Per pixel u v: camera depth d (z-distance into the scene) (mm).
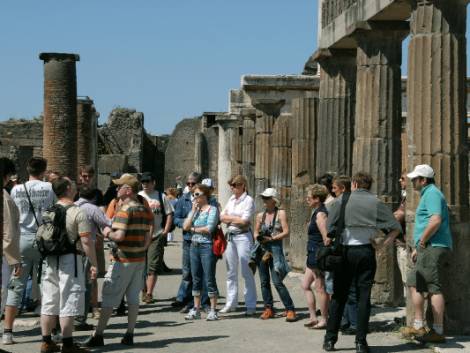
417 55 12547
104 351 11609
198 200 14531
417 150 12531
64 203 11422
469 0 12375
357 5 15953
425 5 12477
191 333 13008
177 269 22625
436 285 11586
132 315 12062
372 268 11219
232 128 43750
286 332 13039
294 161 20438
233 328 13453
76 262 11297
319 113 18531
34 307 14945
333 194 13898
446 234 11633
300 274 20109
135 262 12008
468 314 12305
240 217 14828
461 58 12492
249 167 32656
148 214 12203
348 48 17938
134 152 65500
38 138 56094
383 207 11320
